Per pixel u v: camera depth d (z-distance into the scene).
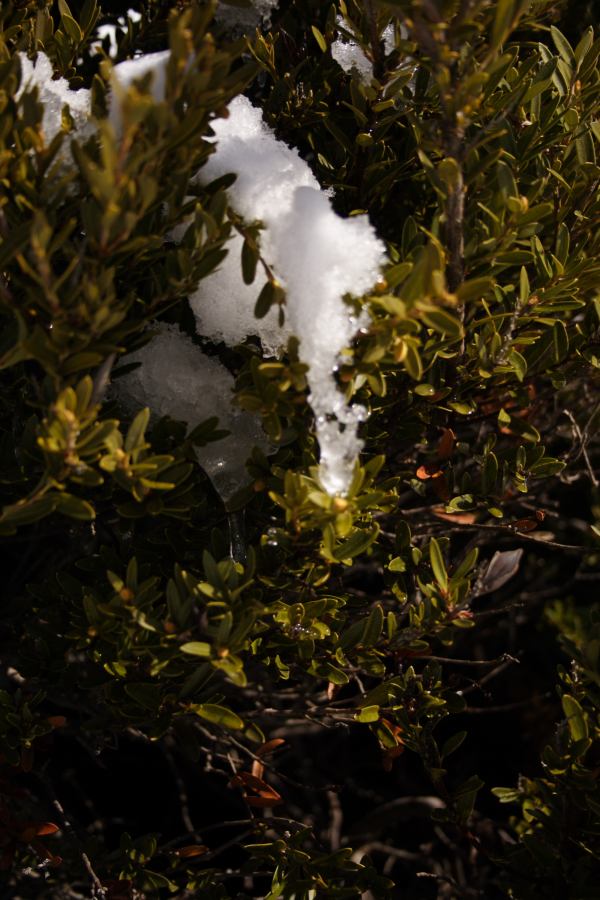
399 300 0.70
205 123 0.71
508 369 0.79
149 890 0.85
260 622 0.77
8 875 0.95
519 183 0.81
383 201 0.84
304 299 0.74
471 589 0.81
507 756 1.26
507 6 0.68
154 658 0.74
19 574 1.02
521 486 0.82
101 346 0.70
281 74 0.88
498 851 1.06
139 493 0.72
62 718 0.80
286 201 0.76
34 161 0.73
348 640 0.79
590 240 0.82
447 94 0.70
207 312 0.77
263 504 0.81
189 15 0.67
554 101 0.80
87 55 0.89
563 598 1.31
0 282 0.72
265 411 0.73
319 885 0.82
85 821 1.20
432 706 0.82
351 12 0.79
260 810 1.13
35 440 0.74
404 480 0.84
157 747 1.10
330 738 1.35
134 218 0.67
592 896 0.81
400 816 1.09
